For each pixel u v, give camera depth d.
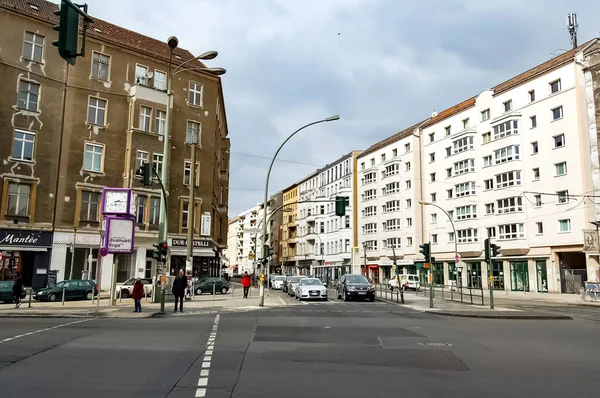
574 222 39.44
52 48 33.44
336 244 76.94
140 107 36.44
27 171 31.50
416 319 17.92
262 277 24.33
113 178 35.25
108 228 23.62
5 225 30.17
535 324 16.66
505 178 46.34
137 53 37.47
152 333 12.84
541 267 42.06
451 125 55.09
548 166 42.22
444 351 10.30
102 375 7.53
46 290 26.70
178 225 38.03
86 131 34.44
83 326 14.57
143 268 35.25
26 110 31.83
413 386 7.02
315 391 6.65
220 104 47.69
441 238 55.16
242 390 6.66
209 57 22.44
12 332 12.80
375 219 68.38
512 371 8.20
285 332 13.31
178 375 7.59
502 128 47.03
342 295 31.02
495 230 47.09
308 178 90.56
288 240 97.56
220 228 50.62
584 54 40.34
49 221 32.06
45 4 35.25
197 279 36.81
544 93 43.22
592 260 37.00
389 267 64.88
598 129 38.62
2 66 30.92
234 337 12.18
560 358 9.52
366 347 10.77
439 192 56.25
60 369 7.95
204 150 40.69
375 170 69.00
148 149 36.62
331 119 23.09
